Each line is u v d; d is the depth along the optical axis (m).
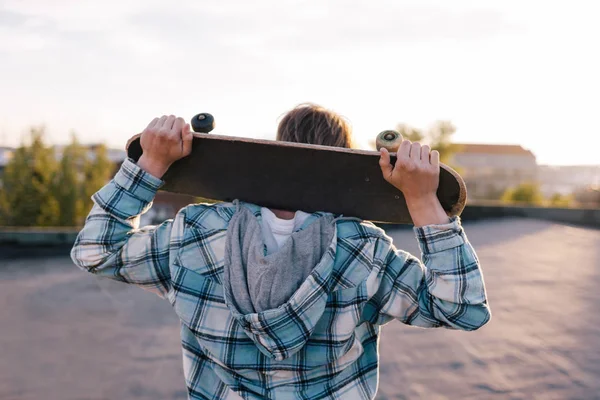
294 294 1.14
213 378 1.26
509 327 5.62
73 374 4.36
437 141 33.53
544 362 4.54
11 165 24.08
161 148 1.28
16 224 23.84
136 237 1.31
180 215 1.32
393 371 4.31
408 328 5.53
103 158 25.89
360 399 1.25
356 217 1.34
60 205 24.22
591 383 4.07
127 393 3.96
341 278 1.23
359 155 1.22
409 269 1.27
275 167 1.29
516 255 11.19
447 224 1.21
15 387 4.08
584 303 6.76
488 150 54.66
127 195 1.29
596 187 26.19
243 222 1.27
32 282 8.48
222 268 1.25
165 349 5.00
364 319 1.28
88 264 1.30
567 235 14.75
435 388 3.97
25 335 5.52
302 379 1.21
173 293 1.25
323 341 1.21
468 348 4.90
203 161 1.32
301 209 1.34
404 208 1.30
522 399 3.78
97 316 6.30
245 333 1.20
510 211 18.94
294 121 1.41
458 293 1.19
